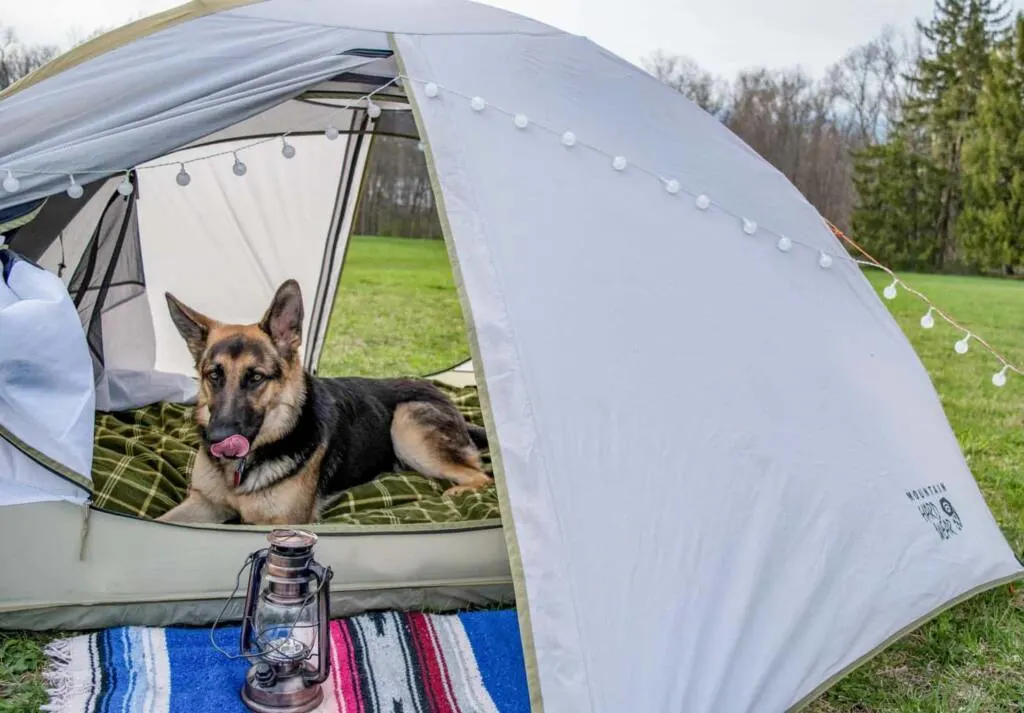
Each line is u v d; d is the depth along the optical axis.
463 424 2.42
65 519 1.61
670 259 1.65
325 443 2.07
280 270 3.03
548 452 1.41
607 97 1.84
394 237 9.68
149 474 2.07
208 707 1.45
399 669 1.61
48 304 1.52
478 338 1.44
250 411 1.88
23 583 1.61
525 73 1.76
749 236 1.81
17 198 1.55
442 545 1.83
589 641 1.33
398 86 2.01
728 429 1.56
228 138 2.50
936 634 1.89
